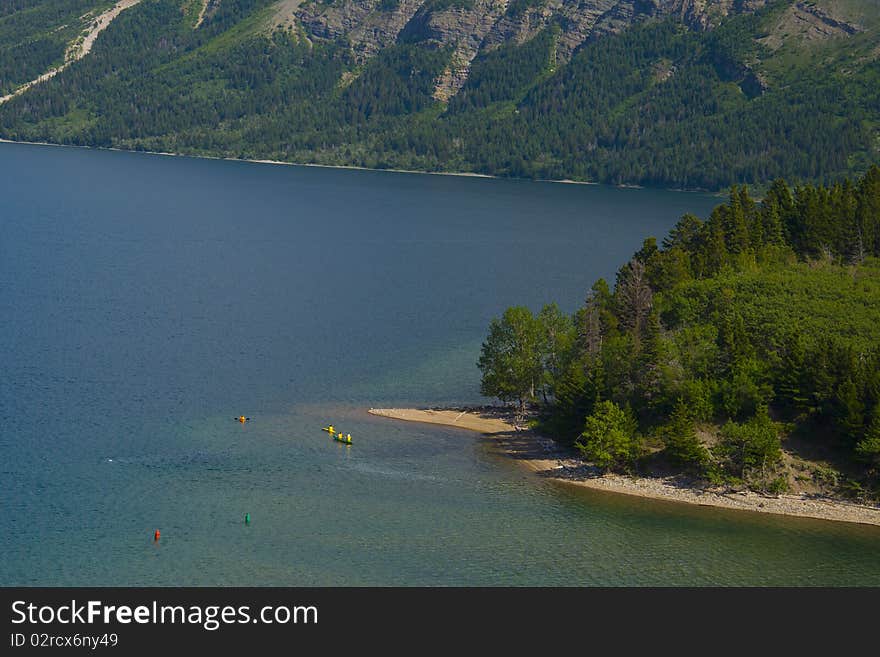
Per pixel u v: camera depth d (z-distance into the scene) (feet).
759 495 426.51
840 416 439.22
